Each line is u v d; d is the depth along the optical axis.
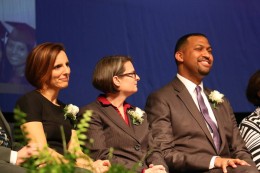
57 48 5.82
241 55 9.11
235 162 6.05
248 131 7.05
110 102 6.22
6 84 7.43
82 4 8.09
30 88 7.55
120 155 5.96
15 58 7.52
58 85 5.79
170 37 8.66
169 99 6.67
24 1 7.66
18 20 7.61
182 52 6.98
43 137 5.42
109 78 6.16
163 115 6.54
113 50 8.27
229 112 6.98
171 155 6.28
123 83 6.18
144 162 6.06
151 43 8.53
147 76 8.45
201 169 6.23
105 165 5.31
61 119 5.74
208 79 8.81
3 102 7.39
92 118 6.00
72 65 7.95
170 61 8.63
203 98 6.92
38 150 3.20
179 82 6.90
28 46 7.64
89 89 8.02
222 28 9.03
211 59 6.96
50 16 7.86
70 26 7.99
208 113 6.77
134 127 6.20
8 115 7.42
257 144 6.93
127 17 8.39
